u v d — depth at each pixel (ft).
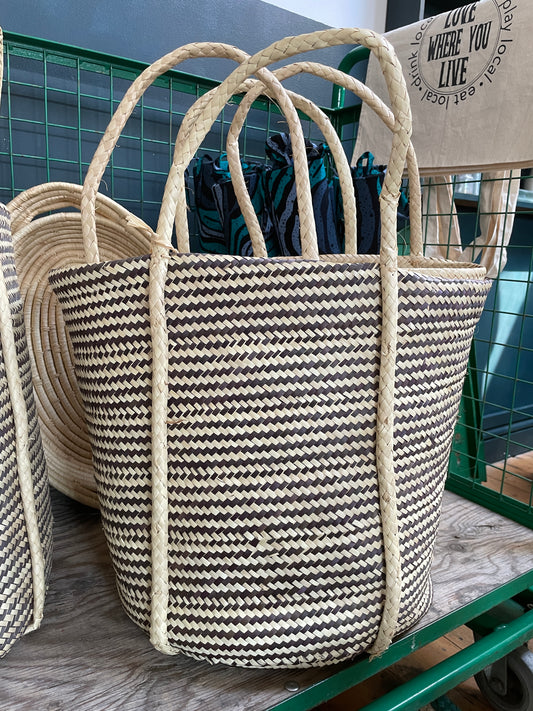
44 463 1.87
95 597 1.98
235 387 1.30
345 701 2.63
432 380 1.47
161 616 1.47
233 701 1.50
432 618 1.89
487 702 2.70
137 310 1.31
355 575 1.43
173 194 1.28
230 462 1.34
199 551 1.41
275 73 1.95
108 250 2.66
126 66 3.38
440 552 2.49
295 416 1.33
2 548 1.46
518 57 2.84
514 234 5.33
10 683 1.55
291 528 1.38
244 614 1.42
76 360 1.57
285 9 4.69
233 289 1.25
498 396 5.74
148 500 1.45
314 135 4.99
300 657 1.47
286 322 1.27
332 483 1.37
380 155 3.74
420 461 1.51
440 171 3.29
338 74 1.78
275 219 3.36
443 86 3.23
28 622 1.59
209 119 1.30
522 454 6.06
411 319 1.35
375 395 1.36
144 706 1.47
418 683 1.80
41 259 2.47
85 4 3.65
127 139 3.95
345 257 2.30
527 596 2.56
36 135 3.58
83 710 1.45
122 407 1.41
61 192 2.44
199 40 4.26
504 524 2.84
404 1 5.25
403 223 3.60
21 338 1.67
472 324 1.60
